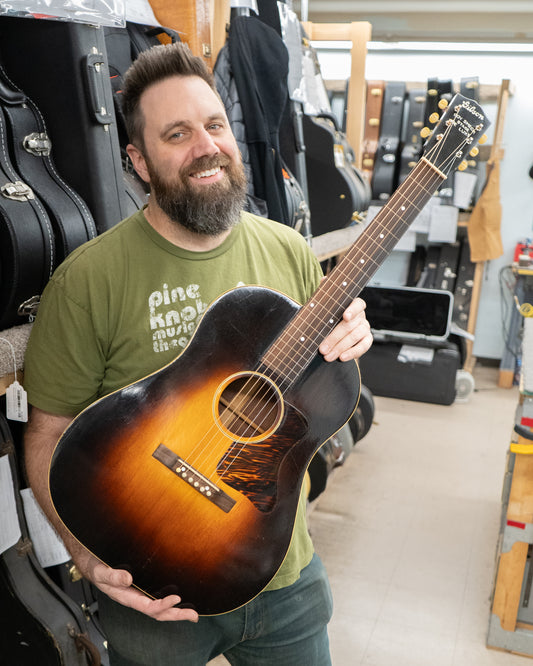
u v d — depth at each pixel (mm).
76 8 1395
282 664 1260
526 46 4617
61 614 1542
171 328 1106
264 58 2381
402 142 4727
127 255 1093
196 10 2152
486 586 2510
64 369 1080
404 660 2131
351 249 1152
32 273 1346
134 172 1891
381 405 4246
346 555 2680
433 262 4824
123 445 1036
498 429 3902
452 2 4613
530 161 4586
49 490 1031
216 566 1062
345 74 4895
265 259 1203
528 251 4441
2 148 1378
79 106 1474
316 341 1112
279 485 1075
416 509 3023
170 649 1184
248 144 2338
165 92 1021
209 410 1062
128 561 1051
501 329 4898
